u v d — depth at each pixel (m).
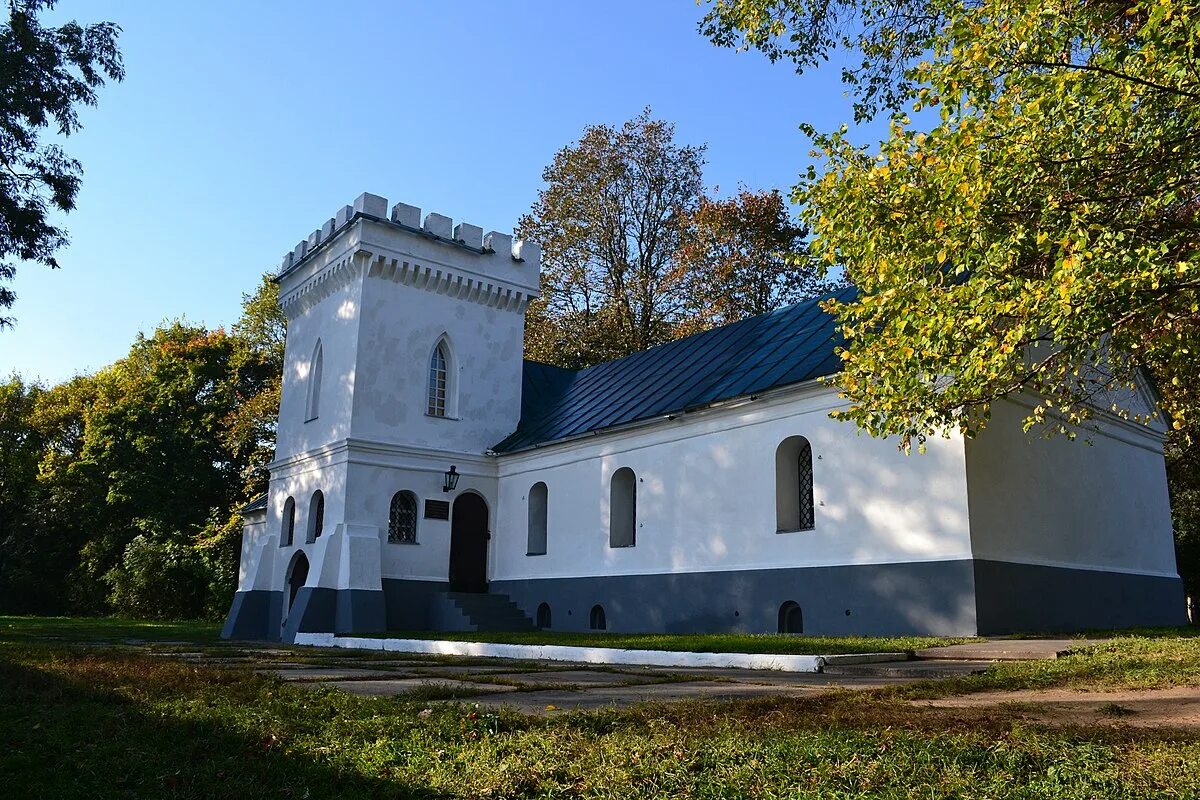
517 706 7.08
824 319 22.97
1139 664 9.50
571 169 44.78
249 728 5.93
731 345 25.50
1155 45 7.88
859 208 9.65
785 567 19.05
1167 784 4.14
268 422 43.59
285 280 30.83
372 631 23.38
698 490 21.45
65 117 22.22
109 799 4.54
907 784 4.27
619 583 22.95
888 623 16.95
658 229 45.16
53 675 8.99
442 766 4.86
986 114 9.20
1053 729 5.45
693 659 12.49
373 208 26.67
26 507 56.84
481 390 28.53
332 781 4.71
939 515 16.56
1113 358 11.42
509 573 26.78
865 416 10.52
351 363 26.08
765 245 42.94
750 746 5.01
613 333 43.22
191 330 55.78
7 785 4.77
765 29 13.53
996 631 15.95
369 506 25.33
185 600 47.31
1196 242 8.66
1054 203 8.66
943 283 9.91
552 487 25.91
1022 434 18.16
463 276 28.33
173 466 49.00
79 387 59.41
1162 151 8.79
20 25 21.36
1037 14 8.64
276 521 28.72
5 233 22.22
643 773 4.55
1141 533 21.80
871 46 13.62
